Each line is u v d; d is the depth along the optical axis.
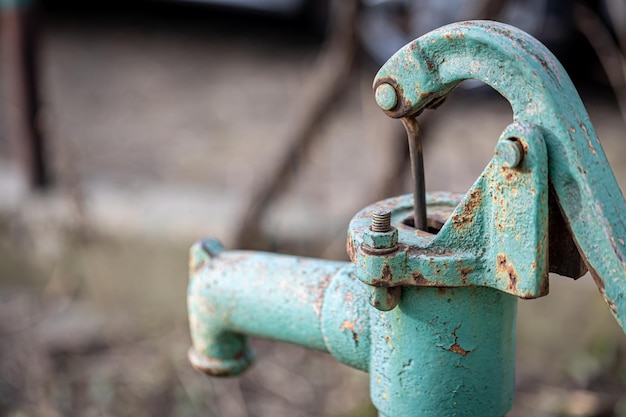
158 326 2.74
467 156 3.44
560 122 0.85
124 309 2.81
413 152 1.01
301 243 2.68
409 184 2.62
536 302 2.40
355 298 1.09
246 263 1.23
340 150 3.52
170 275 2.74
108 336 2.70
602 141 3.58
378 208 1.03
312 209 2.86
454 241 0.94
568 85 0.87
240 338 1.32
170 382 2.46
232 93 4.36
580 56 3.91
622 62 2.74
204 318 1.27
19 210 2.89
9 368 2.56
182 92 4.39
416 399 1.04
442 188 3.14
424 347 1.02
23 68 2.90
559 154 0.85
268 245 2.69
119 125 3.90
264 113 4.07
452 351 1.01
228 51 5.06
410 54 0.94
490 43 0.87
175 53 5.03
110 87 4.46
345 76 2.49
